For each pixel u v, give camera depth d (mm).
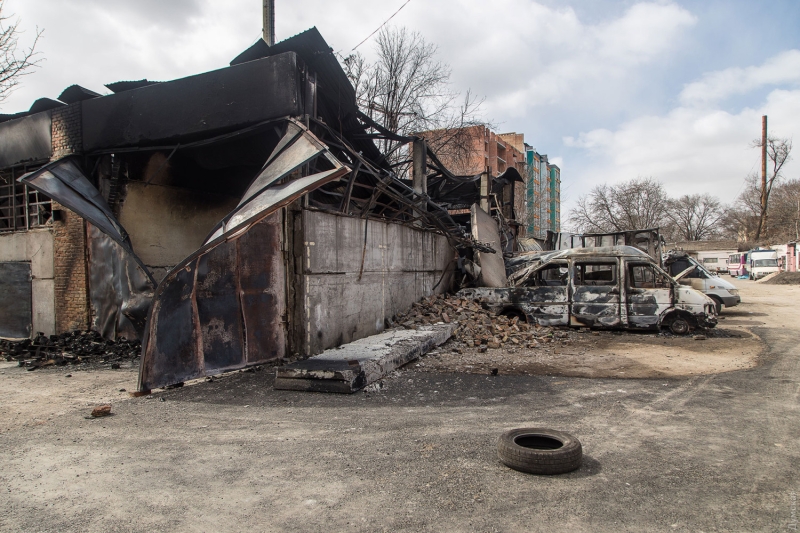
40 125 10023
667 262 16984
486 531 2760
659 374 6941
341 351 7289
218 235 6113
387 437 4352
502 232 18250
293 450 4070
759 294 25094
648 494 3201
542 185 83688
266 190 6430
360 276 9242
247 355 7082
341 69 8789
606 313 10867
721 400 5539
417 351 8008
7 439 4402
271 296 7453
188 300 6332
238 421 4879
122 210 9852
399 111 22766
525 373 7047
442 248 14234
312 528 2818
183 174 10758
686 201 73188
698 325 10414
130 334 9461
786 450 3980
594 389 6074
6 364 8273
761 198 46781
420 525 2830
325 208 8359
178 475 3592
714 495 3186
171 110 8492
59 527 2850
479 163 54312
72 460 3902
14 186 11062
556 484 3359
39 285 10703
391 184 10516
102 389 6312
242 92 7910
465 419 4867
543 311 11383
